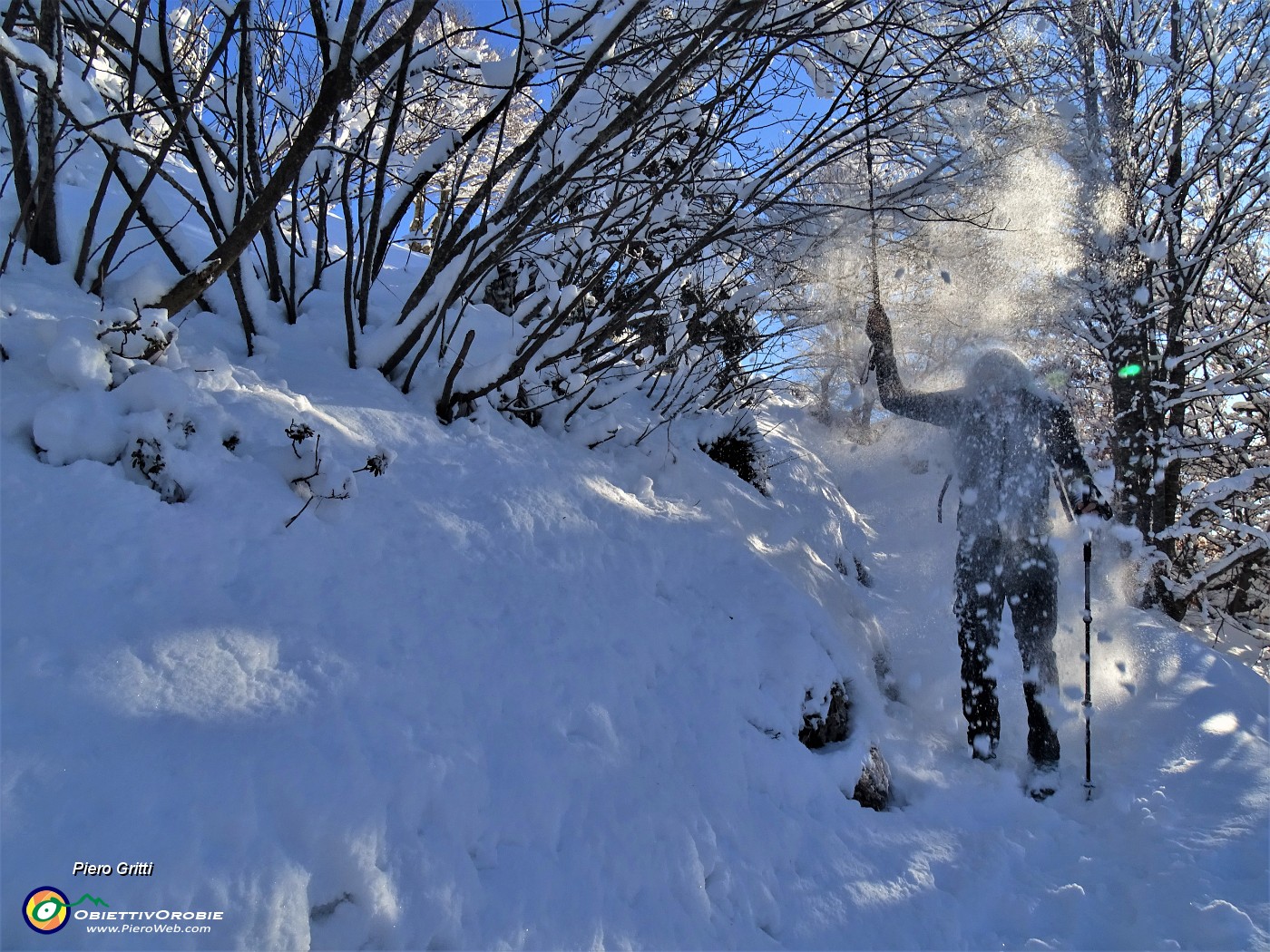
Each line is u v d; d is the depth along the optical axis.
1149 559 9.80
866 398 6.66
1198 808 3.36
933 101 4.09
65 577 1.93
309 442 2.55
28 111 3.21
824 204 4.00
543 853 2.19
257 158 3.38
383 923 1.78
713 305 4.87
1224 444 10.91
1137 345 10.26
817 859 2.80
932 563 6.25
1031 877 2.97
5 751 1.57
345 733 1.99
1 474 2.06
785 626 3.63
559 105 3.35
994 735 3.74
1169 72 9.98
